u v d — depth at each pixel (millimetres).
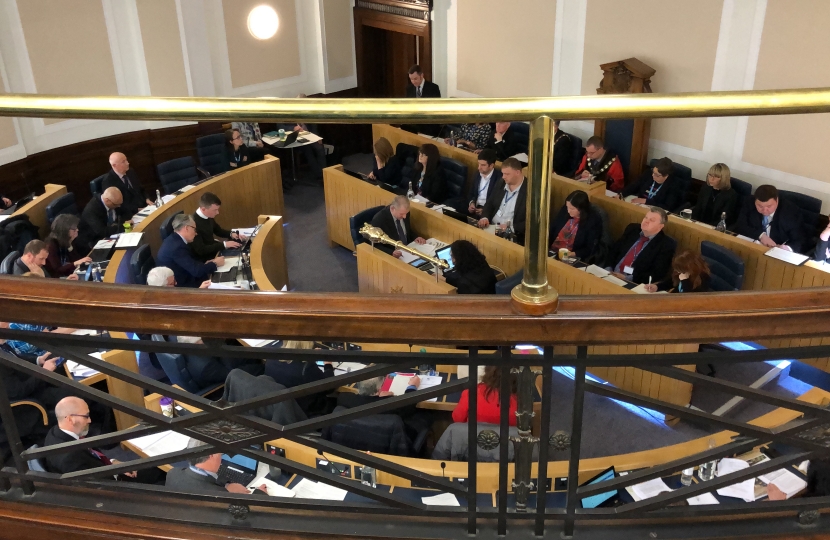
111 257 6367
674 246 5922
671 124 7879
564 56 8578
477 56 9539
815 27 6543
